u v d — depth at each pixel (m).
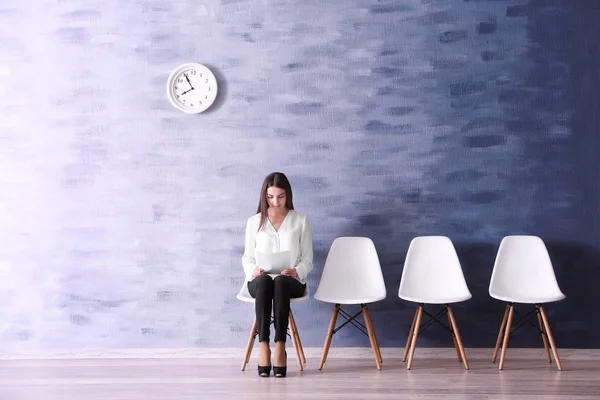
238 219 3.86
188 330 3.88
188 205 3.87
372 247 3.70
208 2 3.81
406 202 3.84
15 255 3.87
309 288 3.87
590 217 3.79
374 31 3.79
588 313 3.80
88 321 3.88
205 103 3.81
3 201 3.87
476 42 3.78
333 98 3.82
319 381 3.31
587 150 3.78
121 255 3.87
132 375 3.45
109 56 3.83
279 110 3.83
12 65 3.84
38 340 3.87
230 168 3.85
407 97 3.81
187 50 3.82
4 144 3.85
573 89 3.77
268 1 3.80
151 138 3.85
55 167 3.86
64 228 3.87
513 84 3.79
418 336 3.85
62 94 3.84
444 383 3.27
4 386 3.27
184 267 3.87
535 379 3.33
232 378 3.38
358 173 3.84
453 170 3.82
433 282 3.66
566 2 3.75
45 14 3.82
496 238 3.82
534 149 3.80
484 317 3.84
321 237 3.86
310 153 3.84
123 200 3.87
